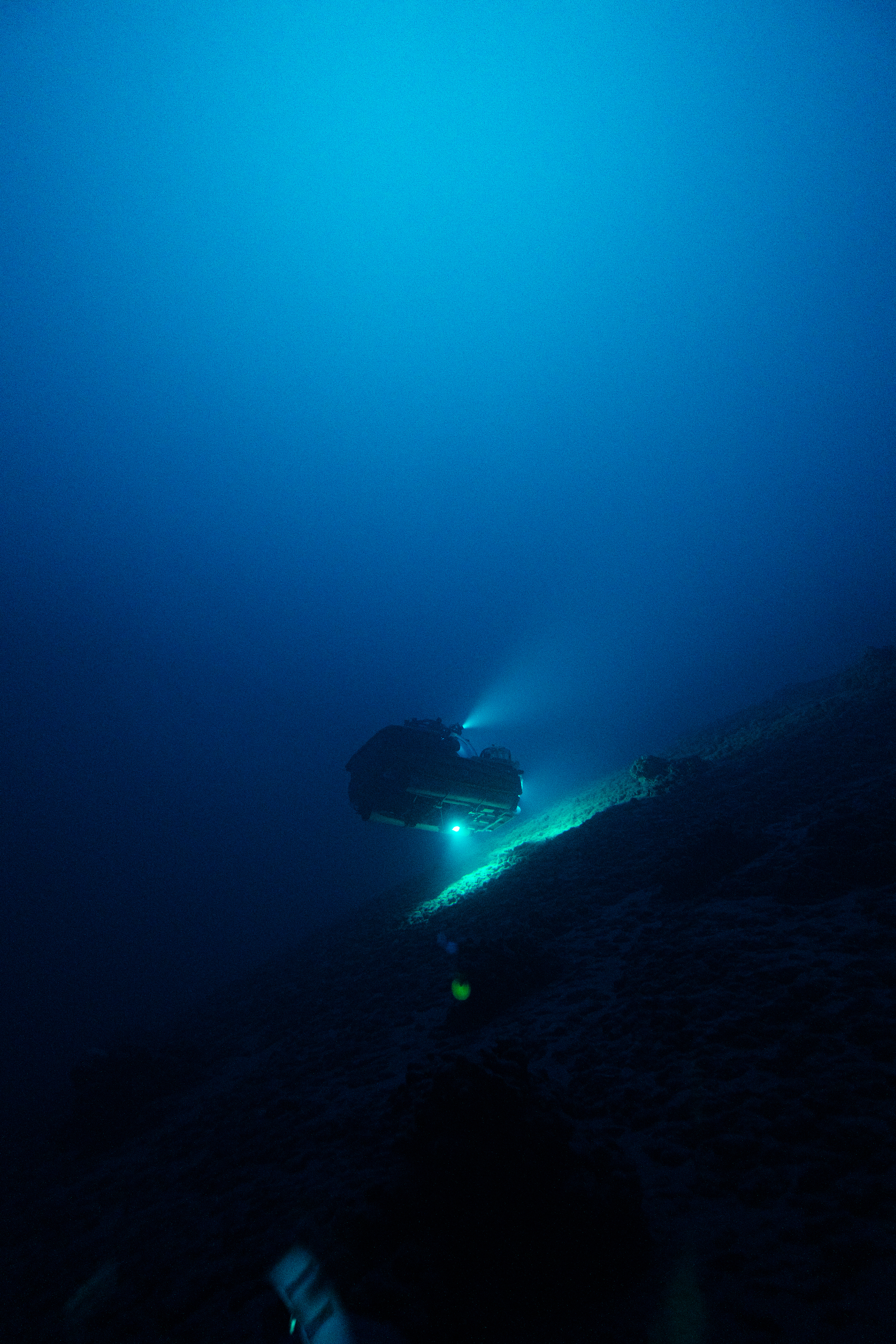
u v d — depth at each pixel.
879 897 8.38
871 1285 3.53
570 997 9.05
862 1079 5.33
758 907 9.58
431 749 22.81
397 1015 11.24
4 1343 6.09
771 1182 4.61
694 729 44.91
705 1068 6.30
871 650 23.62
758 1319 3.55
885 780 12.02
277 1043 12.75
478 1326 4.03
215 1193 7.51
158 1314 5.54
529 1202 4.47
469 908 16.64
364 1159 6.75
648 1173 5.16
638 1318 3.81
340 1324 4.47
